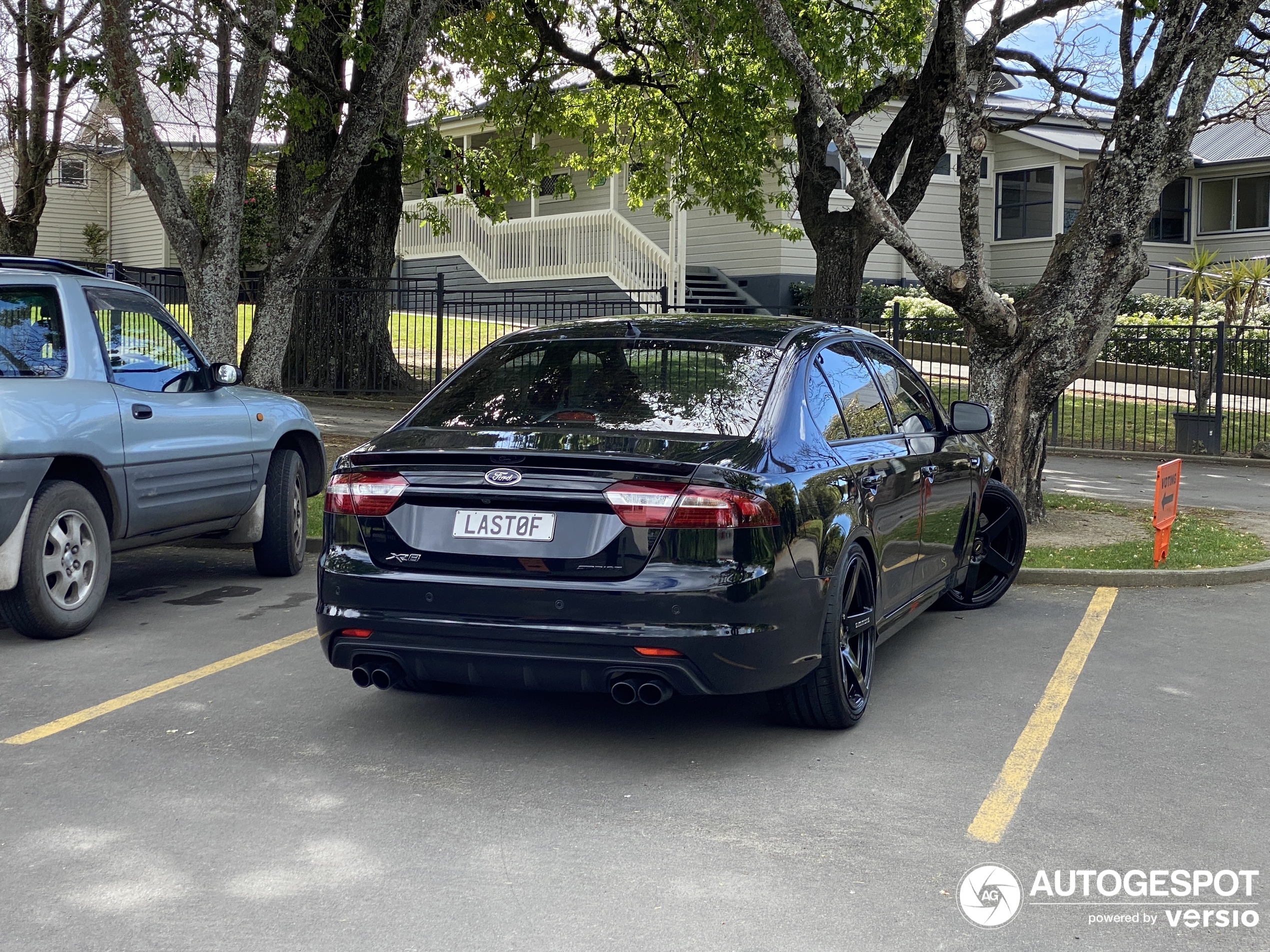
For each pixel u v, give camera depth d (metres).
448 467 4.52
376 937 3.25
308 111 13.76
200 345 10.81
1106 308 10.23
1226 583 8.63
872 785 4.46
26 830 3.95
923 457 6.16
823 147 18.19
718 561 4.32
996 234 32.09
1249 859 3.84
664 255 25.61
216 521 7.67
